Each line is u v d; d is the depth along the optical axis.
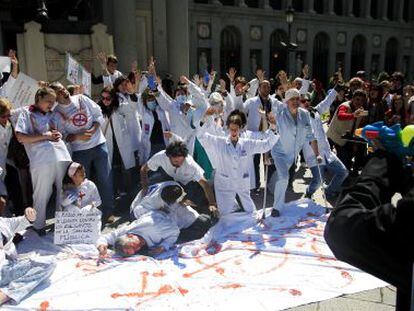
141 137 7.05
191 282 3.78
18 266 3.67
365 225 1.13
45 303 3.42
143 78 7.83
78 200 4.89
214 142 5.27
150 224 4.45
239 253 4.41
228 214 5.38
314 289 3.64
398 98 7.31
